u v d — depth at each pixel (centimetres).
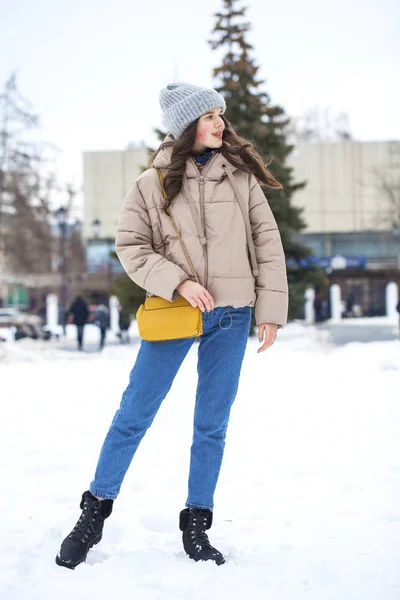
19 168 3922
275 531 381
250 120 2562
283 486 489
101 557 342
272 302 352
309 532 377
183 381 1136
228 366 348
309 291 4725
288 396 960
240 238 347
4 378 1294
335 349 1933
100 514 338
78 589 296
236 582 302
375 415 789
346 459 572
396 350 1792
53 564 330
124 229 352
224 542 359
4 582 304
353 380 1138
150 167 363
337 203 6150
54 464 573
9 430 735
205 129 349
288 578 307
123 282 2480
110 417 812
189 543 339
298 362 1490
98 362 1661
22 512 431
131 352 2127
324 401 906
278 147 2550
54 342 2938
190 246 343
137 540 372
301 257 2538
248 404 887
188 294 332
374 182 6069
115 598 286
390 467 540
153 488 493
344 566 320
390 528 379
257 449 618
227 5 2647
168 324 334
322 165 6156
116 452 342
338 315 4631
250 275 350
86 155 5666
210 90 351
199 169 354
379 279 6309
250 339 2416
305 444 637
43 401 959
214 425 351
